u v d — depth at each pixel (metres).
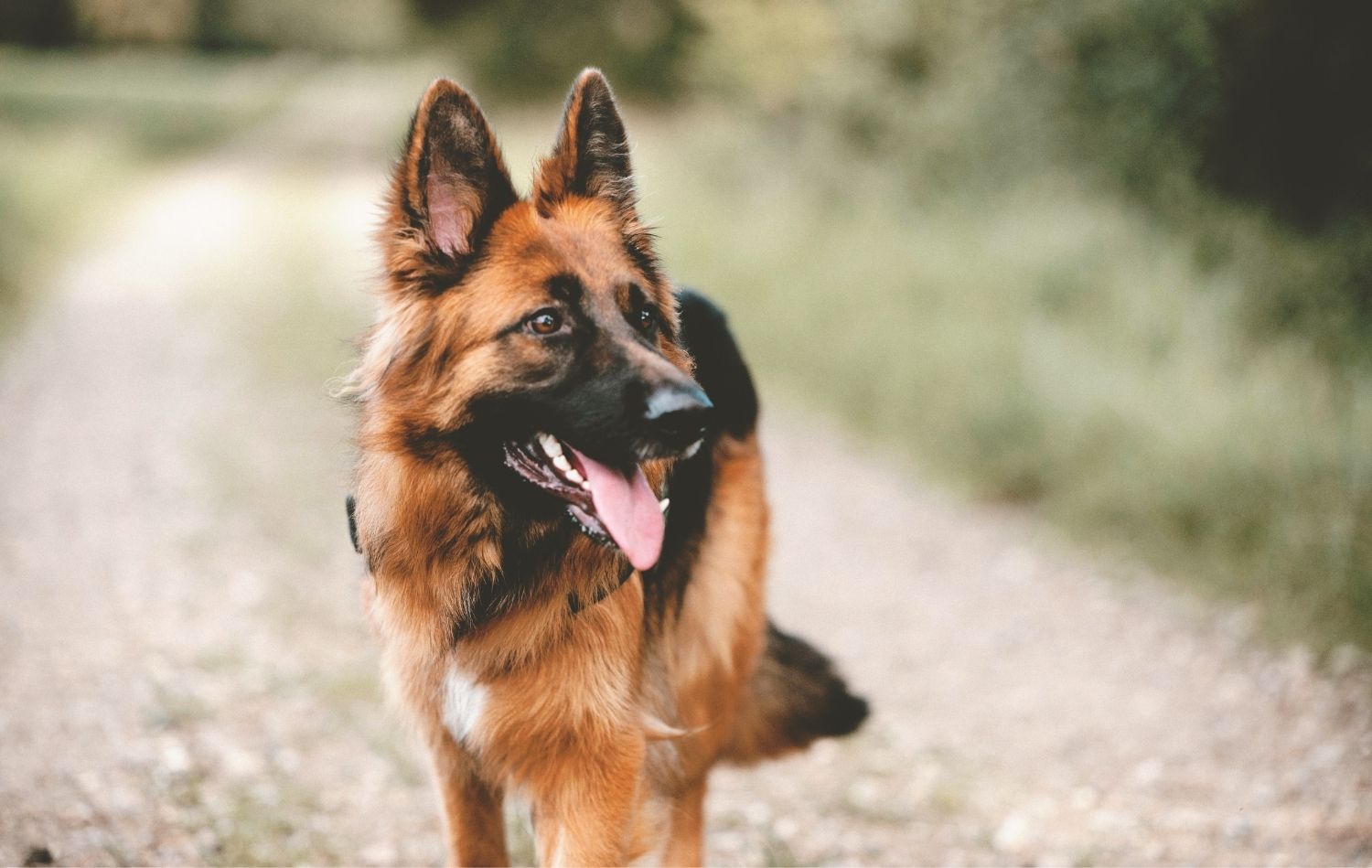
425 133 2.84
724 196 16.36
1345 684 4.80
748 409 3.73
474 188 2.94
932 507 7.59
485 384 2.88
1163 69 10.59
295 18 75.44
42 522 6.45
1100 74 11.43
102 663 4.71
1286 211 9.81
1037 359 8.14
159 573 5.75
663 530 2.87
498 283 2.91
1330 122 9.55
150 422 8.49
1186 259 9.35
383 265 2.96
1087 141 11.98
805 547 6.95
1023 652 5.51
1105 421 7.25
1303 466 6.06
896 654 5.54
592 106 3.14
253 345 11.02
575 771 2.88
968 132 13.73
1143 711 4.84
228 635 5.10
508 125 31.59
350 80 57.41
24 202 15.69
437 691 2.94
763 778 4.47
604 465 2.85
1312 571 5.48
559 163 3.14
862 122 15.87
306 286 13.39
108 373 9.92
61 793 3.65
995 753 4.57
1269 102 9.77
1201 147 10.32
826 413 9.54
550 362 2.90
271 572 5.90
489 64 34.50
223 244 16.94
